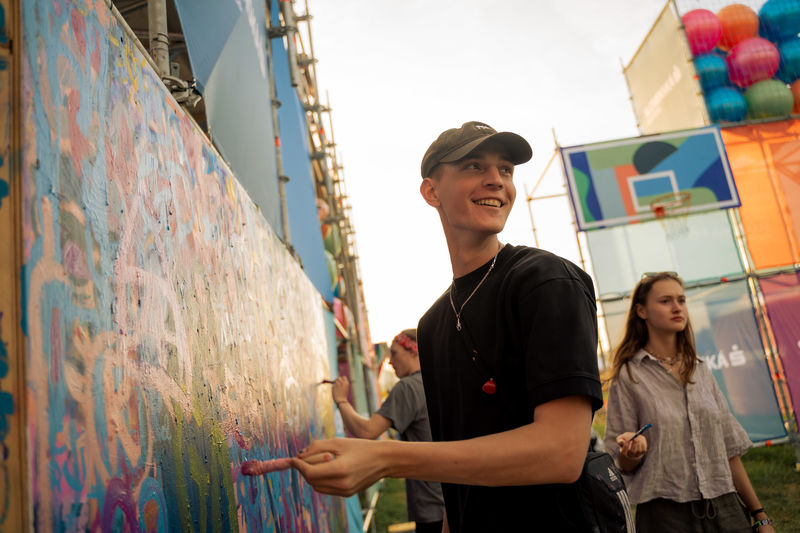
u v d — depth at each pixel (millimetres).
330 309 6254
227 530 1519
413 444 1141
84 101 1010
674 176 9688
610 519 1312
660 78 11992
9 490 711
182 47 2670
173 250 1388
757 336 8922
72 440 833
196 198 1651
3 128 800
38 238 808
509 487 1343
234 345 1848
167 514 1151
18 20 833
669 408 2516
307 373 3635
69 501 807
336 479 1067
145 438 1088
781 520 4934
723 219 9523
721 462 2455
